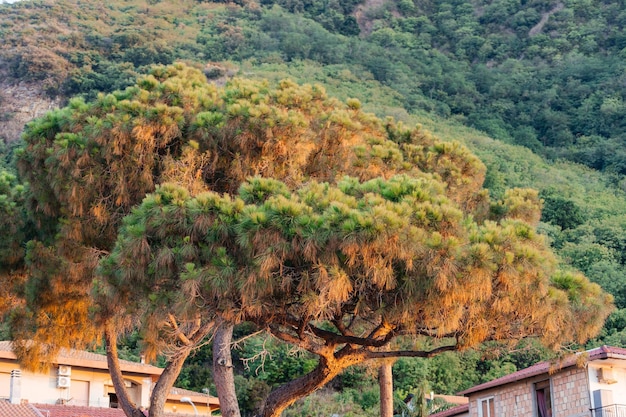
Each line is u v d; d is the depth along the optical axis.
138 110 18.97
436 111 156.88
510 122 157.62
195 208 16.47
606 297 17.62
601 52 181.25
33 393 34.12
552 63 177.88
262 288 15.79
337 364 18.11
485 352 18.83
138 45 152.75
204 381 56.66
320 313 16.58
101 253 19.38
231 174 19.17
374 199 16.14
